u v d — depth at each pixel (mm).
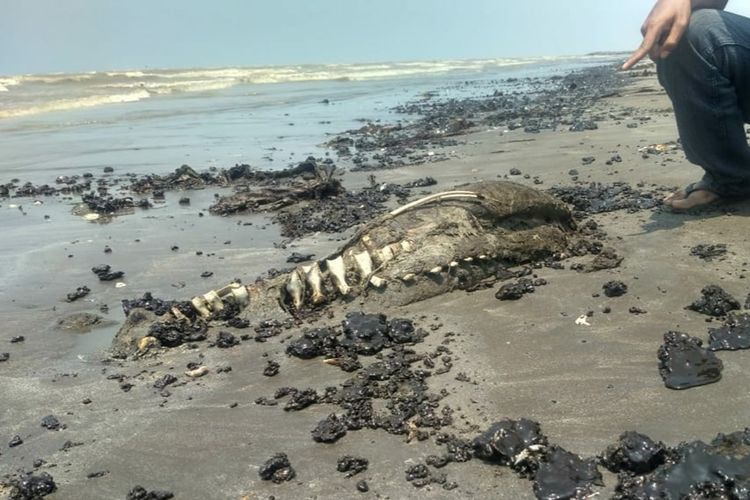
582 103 22594
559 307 6004
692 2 7289
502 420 4359
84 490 4121
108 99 30406
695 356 4734
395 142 17062
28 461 4469
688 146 7766
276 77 47094
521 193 7262
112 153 17156
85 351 6176
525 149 14141
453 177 12109
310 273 6734
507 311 6066
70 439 4699
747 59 7141
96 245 9469
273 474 4078
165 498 3986
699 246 6867
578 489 3617
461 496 3730
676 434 4031
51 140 19359
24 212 11516
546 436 4156
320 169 12547
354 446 4320
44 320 6922
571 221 7734
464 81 43562
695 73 7281
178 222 10516
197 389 5289
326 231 9469
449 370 5137
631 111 18750
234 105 28562
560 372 4930
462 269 6684
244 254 8688
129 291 7645
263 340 6051
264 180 13125
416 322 6047
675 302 5793
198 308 6551
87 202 11773
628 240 7395
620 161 11633
